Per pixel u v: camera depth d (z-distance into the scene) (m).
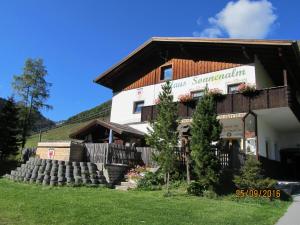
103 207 10.24
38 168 15.80
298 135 24.47
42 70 44.16
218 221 9.14
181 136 15.55
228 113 19.56
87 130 23.70
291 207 11.96
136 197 12.51
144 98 25.84
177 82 24.08
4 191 12.82
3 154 24.28
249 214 10.26
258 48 20.03
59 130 55.09
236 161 15.78
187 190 13.73
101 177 16.45
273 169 21.19
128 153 18.73
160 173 15.83
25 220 8.52
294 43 18.41
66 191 13.43
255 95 18.89
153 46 25.45
